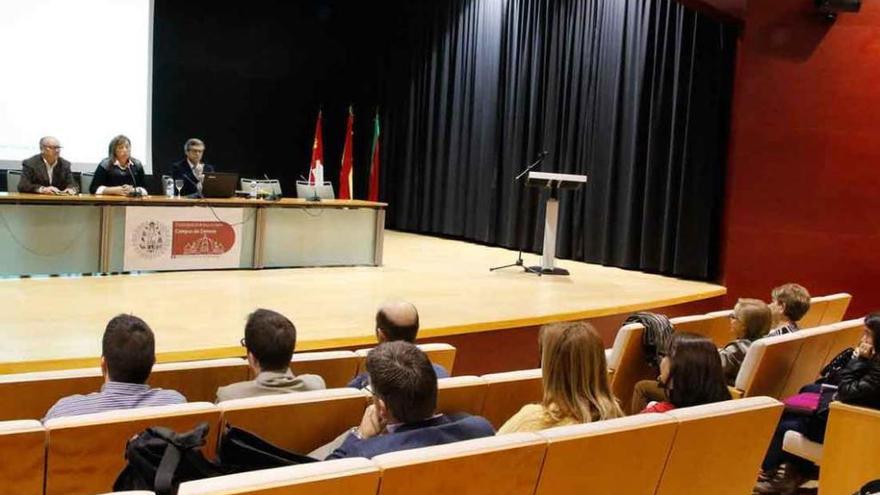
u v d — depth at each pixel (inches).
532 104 385.4
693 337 116.9
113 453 80.6
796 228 284.4
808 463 141.6
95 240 252.1
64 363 152.0
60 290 223.3
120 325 94.9
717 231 307.4
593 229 357.4
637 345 157.3
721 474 97.4
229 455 71.4
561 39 372.8
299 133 468.1
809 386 153.8
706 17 303.9
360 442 77.4
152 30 396.2
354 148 486.9
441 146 440.1
